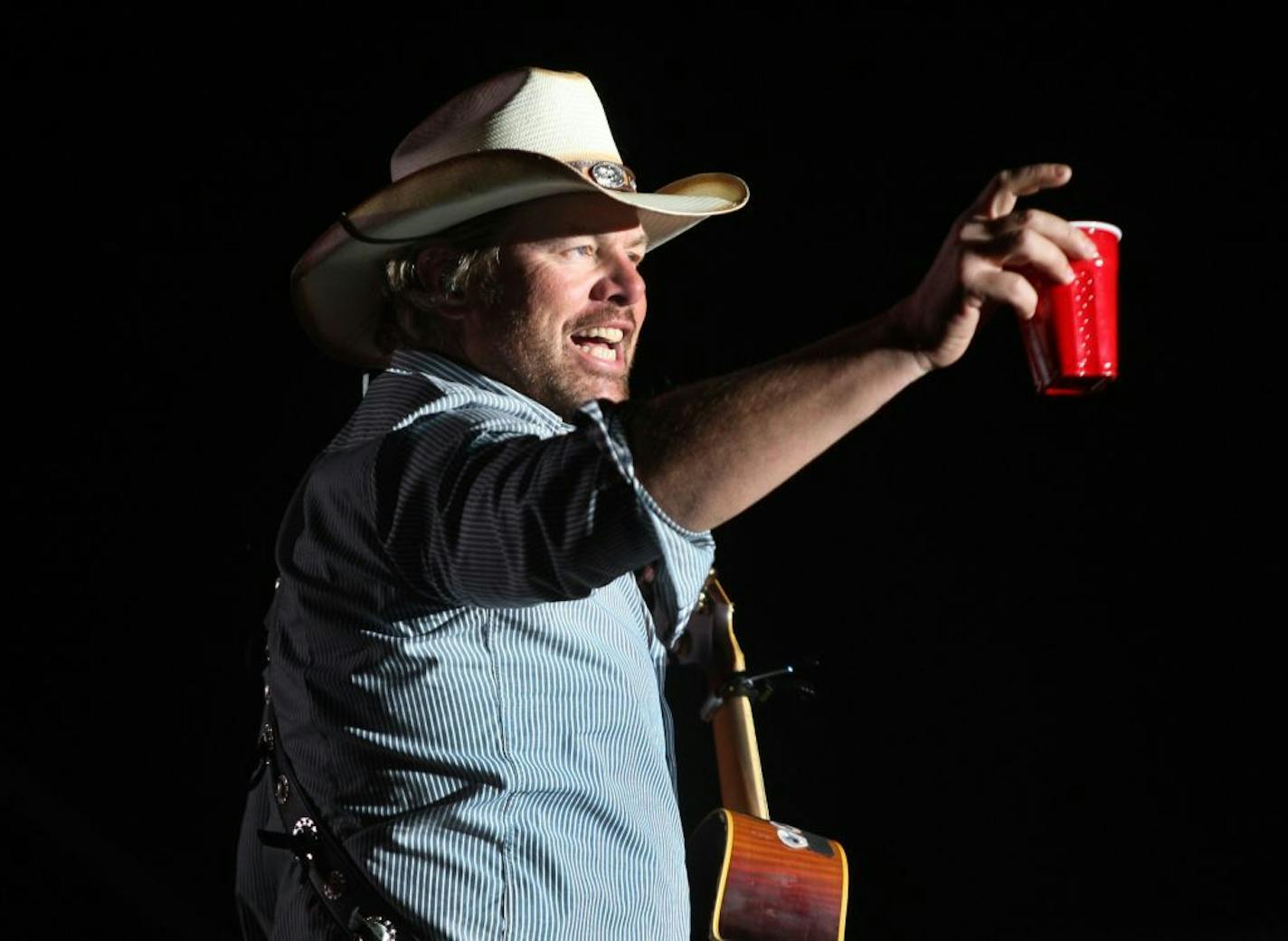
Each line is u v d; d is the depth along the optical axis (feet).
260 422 51.55
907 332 16.25
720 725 35.37
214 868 48.60
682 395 17.08
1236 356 55.52
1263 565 55.11
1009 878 55.88
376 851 20.54
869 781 57.06
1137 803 55.67
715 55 56.59
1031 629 57.31
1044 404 58.13
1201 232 55.47
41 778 48.80
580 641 21.43
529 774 20.62
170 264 51.52
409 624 20.62
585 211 24.67
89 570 50.37
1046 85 55.93
